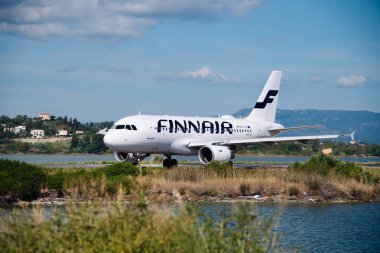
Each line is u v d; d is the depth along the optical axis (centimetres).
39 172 7038
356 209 6881
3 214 5022
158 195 6981
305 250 4506
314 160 9488
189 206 3055
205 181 7788
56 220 3094
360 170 9181
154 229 3002
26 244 2988
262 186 7938
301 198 7656
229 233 3067
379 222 5884
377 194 8194
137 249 2883
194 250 2878
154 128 9562
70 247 2950
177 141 9925
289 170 8969
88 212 3094
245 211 3141
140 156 10062
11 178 6694
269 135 12175
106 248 2903
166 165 10438
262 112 12200
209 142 10025
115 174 7688
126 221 3014
